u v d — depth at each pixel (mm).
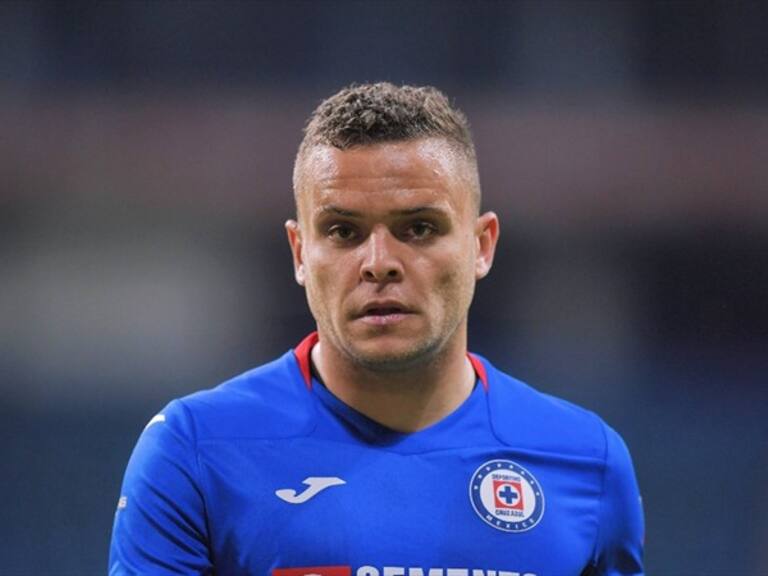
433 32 22125
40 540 19516
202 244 21125
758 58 21797
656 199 21391
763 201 21328
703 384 20781
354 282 8805
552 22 22094
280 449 9211
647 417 20562
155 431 9281
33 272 20938
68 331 20766
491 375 10156
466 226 9125
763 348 20844
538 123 21766
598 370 20844
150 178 21344
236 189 21312
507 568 9078
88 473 20078
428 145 8891
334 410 9422
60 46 21609
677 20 22031
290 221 9867
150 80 21656
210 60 21750
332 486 9094
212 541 8945
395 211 8719
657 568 19500
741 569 19469
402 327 8773
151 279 21016
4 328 20672
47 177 21234
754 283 21094
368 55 22016
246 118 21609
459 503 9195
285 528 8883
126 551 8906
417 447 9391
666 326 21031
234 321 20953
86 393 20516
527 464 9555
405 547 8945
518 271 21219
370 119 8797
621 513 9805
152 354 20750
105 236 21172
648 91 21828
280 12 22016
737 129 21625
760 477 20141
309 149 9102
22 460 20078
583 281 21188
